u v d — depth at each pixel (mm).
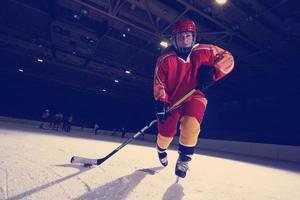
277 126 17078
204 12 10875
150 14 11742
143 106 30203
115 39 15180
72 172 2230
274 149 13422
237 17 11203
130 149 5879
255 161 9172
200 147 18594
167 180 2443
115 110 32750
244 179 3424
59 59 20422
